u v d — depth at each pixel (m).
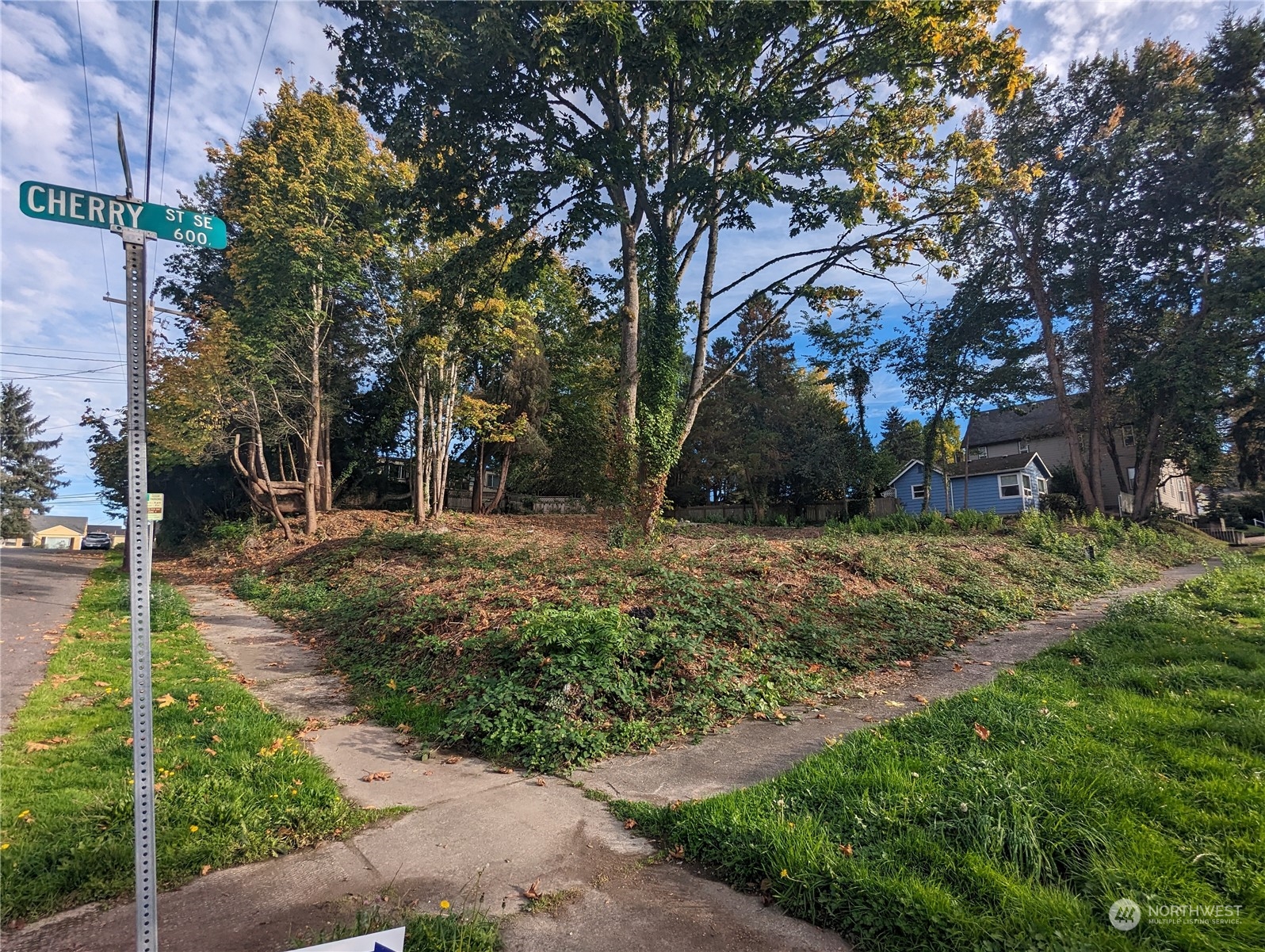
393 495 35.47
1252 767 4.15
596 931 2.99
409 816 4.28
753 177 11.90
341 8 12.34
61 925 3.01
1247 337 25.34
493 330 22.59
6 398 61.97
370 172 21.36
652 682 6.38
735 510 40.22
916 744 4.81
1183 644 7.58
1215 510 43.97
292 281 19.97
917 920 2.84
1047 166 27.31
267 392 22.30
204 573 19.52
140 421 2.44
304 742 5.71
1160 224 26.61
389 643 8.80
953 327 30.78
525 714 5.73
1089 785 3.79
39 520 80.56
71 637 9.69
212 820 3.95
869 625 8.95
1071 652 7.78
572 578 9.67
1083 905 2.85
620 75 13.20
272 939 2.90
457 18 11.68
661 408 14.76
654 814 4.14
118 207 2.55
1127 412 30.98
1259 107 26.20
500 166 13.49
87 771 4.63
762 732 5.81
